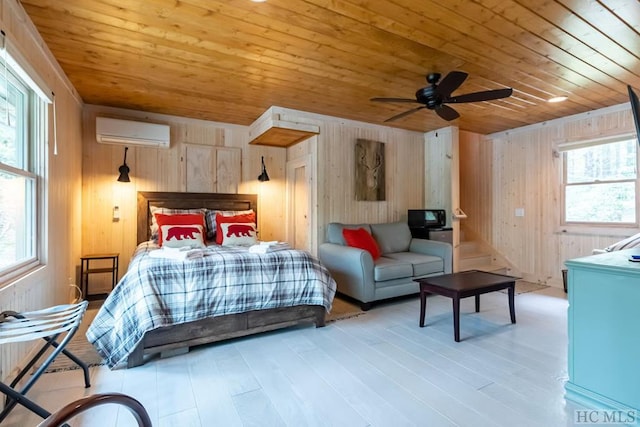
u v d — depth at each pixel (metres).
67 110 3.09
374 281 3.51
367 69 2.91
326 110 4.11
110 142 3.91
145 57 2.67
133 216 4.11
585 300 1.80
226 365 2.25
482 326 2.98
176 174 4.35
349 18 2.14
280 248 3.03
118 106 3.94
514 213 5.05
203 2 1.97
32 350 2.18
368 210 4.73
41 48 2.34
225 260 2.60
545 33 2.31
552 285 4.57
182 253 2.58
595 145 4.10
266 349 2.50
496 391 1.91
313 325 3.03
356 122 4.61
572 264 1.84
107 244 3.98
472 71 2.95
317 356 2.38
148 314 2.19
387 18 2.13
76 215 3.53
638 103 1.84
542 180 4.69
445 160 4.95
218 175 4.61
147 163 4.19
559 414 1.69
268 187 4.95
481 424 1.62
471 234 5.70
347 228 4.16
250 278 2.63
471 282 2.90
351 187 4.57
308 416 1.69
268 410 1.74
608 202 4.05
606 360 1.71
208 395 1.88
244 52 2.60
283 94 3.54
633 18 2.12
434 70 2.93
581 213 4.31
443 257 4.10
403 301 3.83
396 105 3.91
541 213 4.71
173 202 4.26
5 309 1.75
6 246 2.03
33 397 1.84
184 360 2.32
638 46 2.49
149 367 2.21
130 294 2.29
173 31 2.29
